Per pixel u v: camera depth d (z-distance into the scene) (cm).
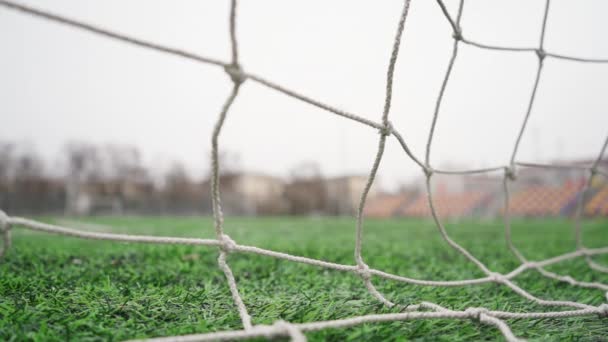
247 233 765
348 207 2191
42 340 140
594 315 193
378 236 687
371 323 164
